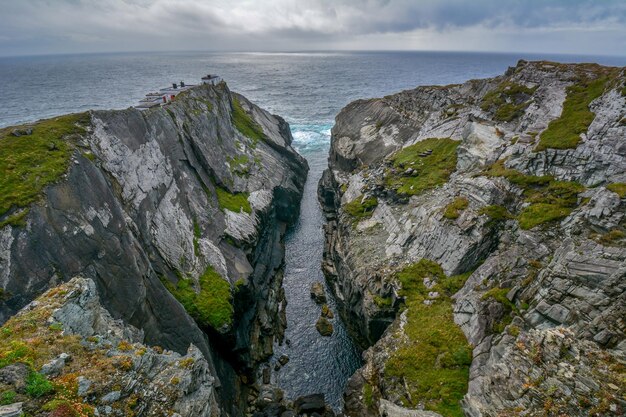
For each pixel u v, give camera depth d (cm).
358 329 4162
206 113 6144
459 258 3638
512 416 1892
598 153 3572
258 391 3525
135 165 3722
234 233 4666
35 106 14262
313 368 3834
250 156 6906
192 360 1803
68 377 1412
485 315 2859
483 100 6266
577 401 1708
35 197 2414
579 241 2466
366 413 2895
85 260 2470
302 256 5934
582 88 4878
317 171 9812
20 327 1584
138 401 1498
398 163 6088
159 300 2959
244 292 3994
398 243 4447
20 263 2150
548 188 3684
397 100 8712
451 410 2428
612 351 1808
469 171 4862
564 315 2244
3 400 1244
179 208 4150
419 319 3266
